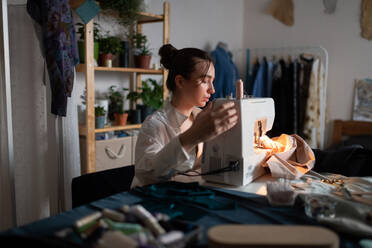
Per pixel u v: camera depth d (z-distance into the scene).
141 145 1.08
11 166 1.47
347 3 3.25
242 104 0.96
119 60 2.37
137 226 0.60
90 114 1.95
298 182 1.00
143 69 2.37
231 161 0.98
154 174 0.97
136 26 2.67
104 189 1.34
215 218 0.72
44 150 1.73
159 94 2.46
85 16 1.83
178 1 3.07
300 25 3.58
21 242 0.60
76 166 1.80
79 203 1.28
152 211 0.75
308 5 3.50
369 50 3.16
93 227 0.61
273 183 0.85
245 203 0.82
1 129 1.46
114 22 2.52
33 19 1.54
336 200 0.75
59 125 1.71
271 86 3.35
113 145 2.14
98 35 2.19
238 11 3.96
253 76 3.48
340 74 3.35
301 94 3.14
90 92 1.94
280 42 3.75
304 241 0.55
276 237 0.56
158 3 2.84
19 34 1.65
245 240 0.55
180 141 0.89
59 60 1.56
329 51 3.40
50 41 1.53
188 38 3.24
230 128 0.97
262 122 1.13
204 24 3.42
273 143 1.16
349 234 0.65
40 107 1.70
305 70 3.12
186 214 0.74
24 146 1.72
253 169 1.03
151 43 2.87
